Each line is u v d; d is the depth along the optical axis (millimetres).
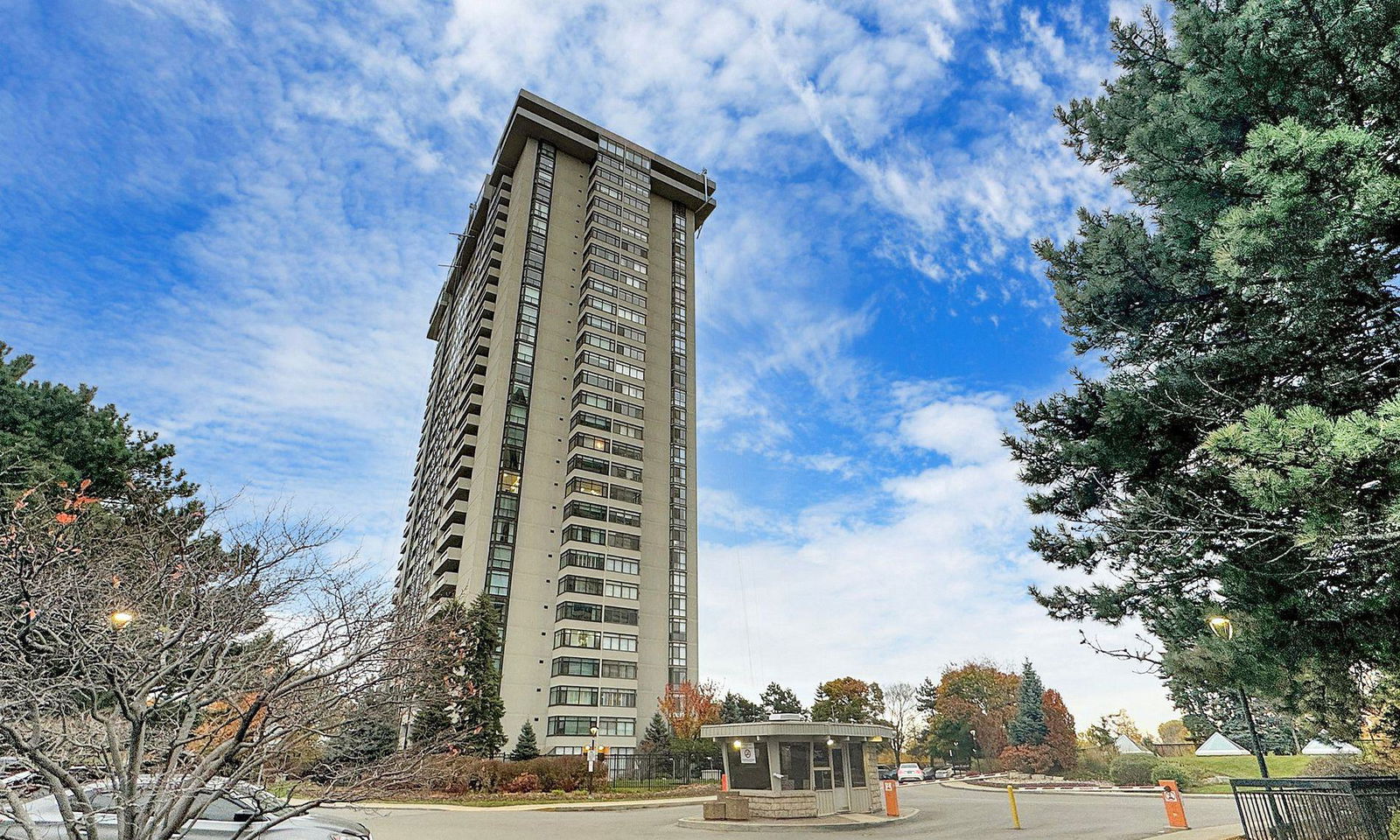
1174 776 31109
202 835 8828
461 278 87125
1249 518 7105
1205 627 8680
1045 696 58906
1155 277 9477
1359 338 7418
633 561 57031
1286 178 5250
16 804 4871
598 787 34656
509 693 49688
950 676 76750
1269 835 10883
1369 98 6363
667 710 50938
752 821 19156
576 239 72750
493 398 60281
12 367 19625
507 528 55344
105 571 5414
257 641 5590
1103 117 10188
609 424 61812
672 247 78062
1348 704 8656
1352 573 7418
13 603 4828
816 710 72062
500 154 79562
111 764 5484
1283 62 6887
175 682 5590
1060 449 10031
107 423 19891
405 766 5695
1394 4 5953
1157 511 8398
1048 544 10430
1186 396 8492
